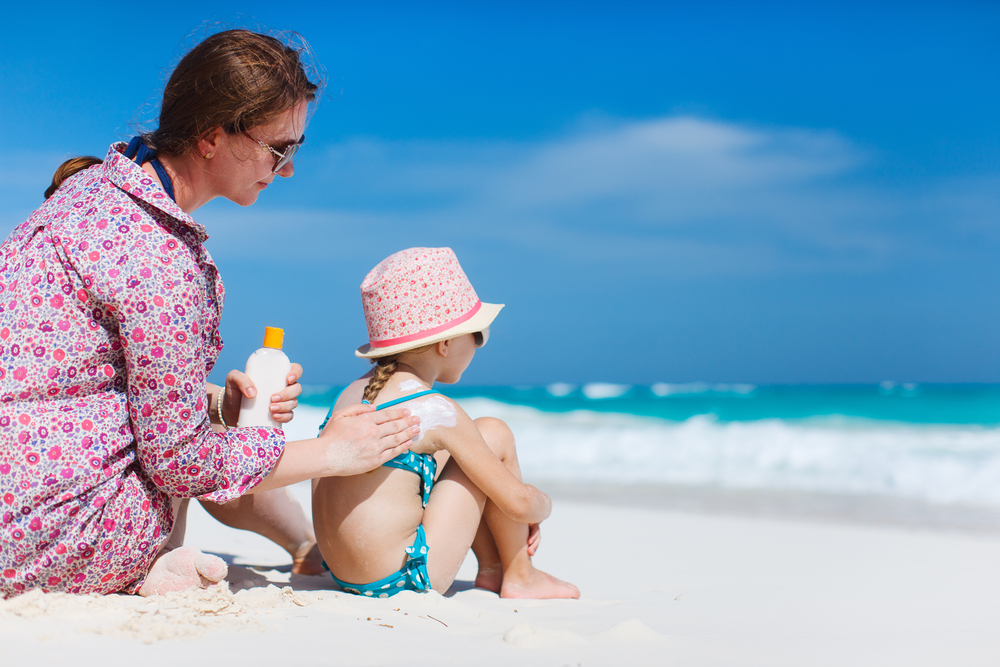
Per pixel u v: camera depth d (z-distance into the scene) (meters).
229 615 1.95
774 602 2.81
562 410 17.75
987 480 7.00
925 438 9.99
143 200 1.87
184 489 1.93
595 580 3.45
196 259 1.96
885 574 3.56
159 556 2.07
